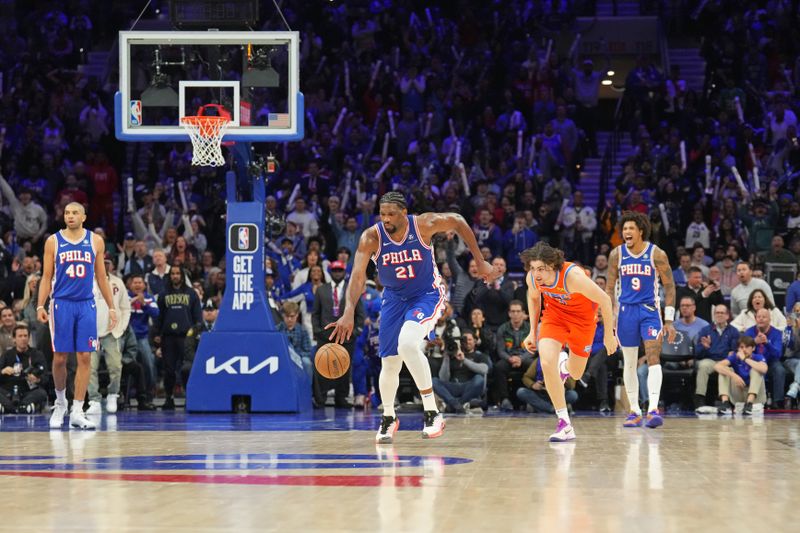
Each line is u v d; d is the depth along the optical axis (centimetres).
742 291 1259
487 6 2216
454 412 1145
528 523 341
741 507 379
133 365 1196
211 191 1565
